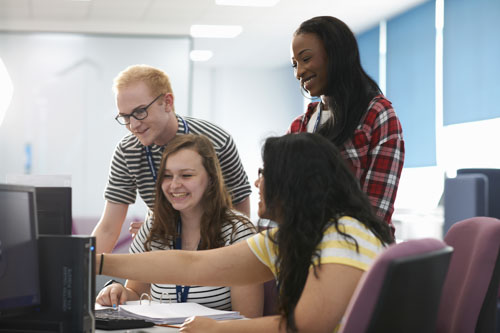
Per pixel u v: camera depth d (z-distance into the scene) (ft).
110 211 8.24
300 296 4.21
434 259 3.41
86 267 4.30
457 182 13.30
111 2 21.08
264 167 4.44
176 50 22.29
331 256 4.06
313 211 4.23
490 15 18.07
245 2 21.43
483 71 18.42
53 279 4.27
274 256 4.92
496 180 13.35
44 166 21.50
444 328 5.92
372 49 24.80
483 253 5.50
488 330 5.49
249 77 32.04
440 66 20.58
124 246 20.59
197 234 6.71
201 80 31.81
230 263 5.10
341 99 6.80
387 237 4.37
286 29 24.68
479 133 18.67
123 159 8.05
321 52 6.84
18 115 21.48
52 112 21.67
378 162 6.61
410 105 22.27
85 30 23.36
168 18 23.07
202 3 21.42
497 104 17.80
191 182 6.49
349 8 22.21
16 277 4.08
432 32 20.94
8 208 4.06
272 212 4.41
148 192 8.06
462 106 19.40
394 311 3.19
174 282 5.12
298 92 31.07
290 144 4.35
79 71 21.86
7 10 21.74
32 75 21.66
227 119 31.91
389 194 6.57
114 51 22.04
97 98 21.90
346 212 4.27
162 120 7.57
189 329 4.42
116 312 5.64
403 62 22.67
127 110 7.40
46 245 4.29
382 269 3.15
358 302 3.21
